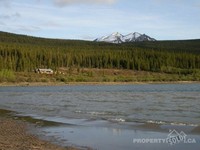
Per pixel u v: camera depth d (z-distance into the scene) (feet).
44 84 559.79
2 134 91.66
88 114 138.31
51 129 99.50
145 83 591.78
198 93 284.00
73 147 73.36
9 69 612.70
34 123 113.50
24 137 86.28
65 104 188.96
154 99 217.36
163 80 610.24
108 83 584.81
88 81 587.68
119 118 123.34
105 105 178.50
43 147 72.95
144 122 110.22
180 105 172.65
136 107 164.86
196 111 144.46
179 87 425.69
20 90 395.14
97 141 79.82
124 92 318.24
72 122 114.21
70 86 513.86
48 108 166.81
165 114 135.13
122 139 81.82
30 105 185.68
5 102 209.67
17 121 119.96
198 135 84.74
